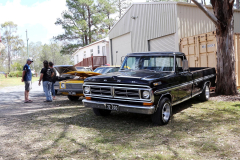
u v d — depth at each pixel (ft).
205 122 17.46
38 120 19.90
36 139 14.69
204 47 33.65
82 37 124.06
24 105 28.66
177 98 18.95
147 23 48.03
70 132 16.01
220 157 11.29
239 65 33.01
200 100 25.85
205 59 33.63
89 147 13.07
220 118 18.40
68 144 13.64
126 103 16.52
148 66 20.01
